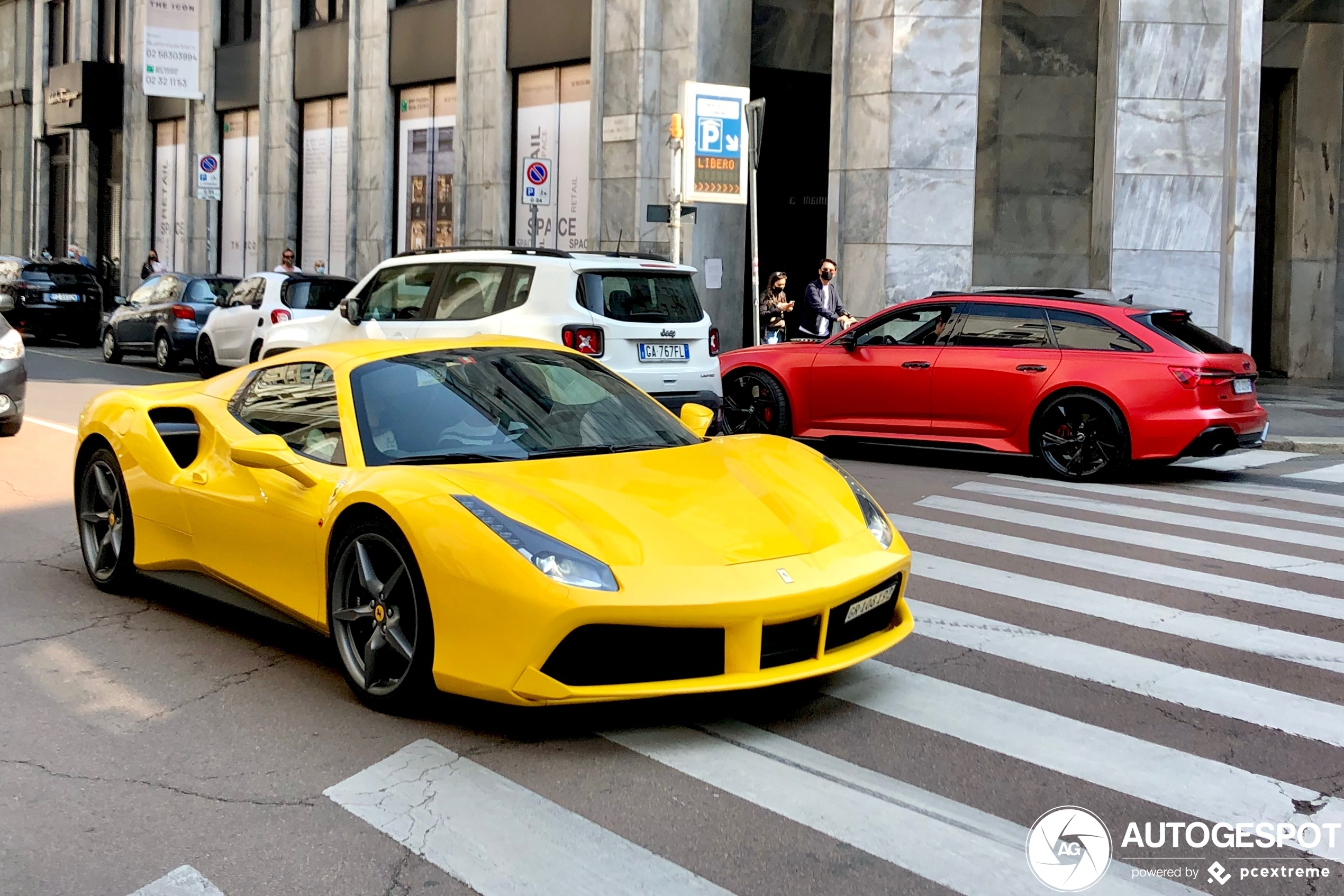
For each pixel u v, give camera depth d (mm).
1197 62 18484
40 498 8594
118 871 3219
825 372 11906
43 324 25234
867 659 4680
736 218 21594
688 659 4027
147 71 29359
